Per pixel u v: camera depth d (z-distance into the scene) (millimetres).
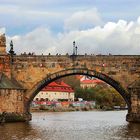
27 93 142375
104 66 141125
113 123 137750
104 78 141125
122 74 140500
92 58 141500
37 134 99125
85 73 141750
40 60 142625
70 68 142000
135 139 90062
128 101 139500
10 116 132500
